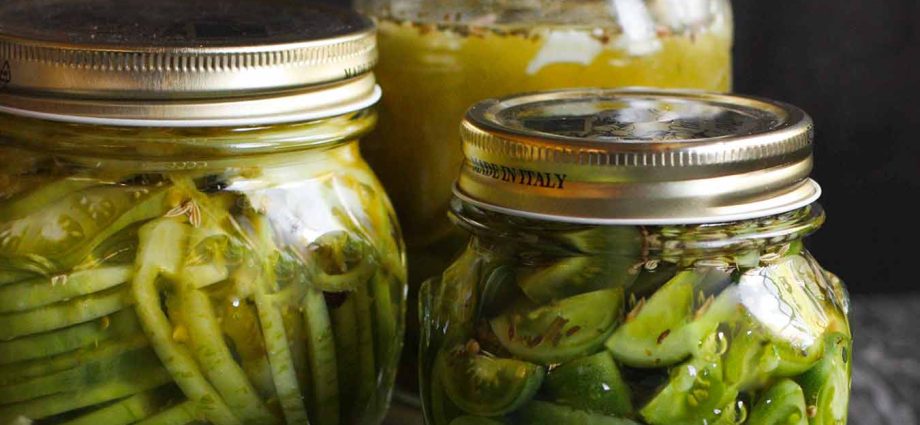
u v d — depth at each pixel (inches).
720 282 14.6
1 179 16.2
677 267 14.5
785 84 28.8
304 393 16.6
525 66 18.7
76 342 15.7
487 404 14.8
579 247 14.5
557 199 14.2
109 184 15.8
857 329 25.8
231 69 15.5
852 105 29.0
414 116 19.3
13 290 15.8
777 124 14.9
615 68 18.8
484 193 14.8
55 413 16.0
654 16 19.1
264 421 16.3
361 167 17.6
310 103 16.2
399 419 19.6
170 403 15.9
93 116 15.5
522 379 14.6
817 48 28.5
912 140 29.2
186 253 15.7
